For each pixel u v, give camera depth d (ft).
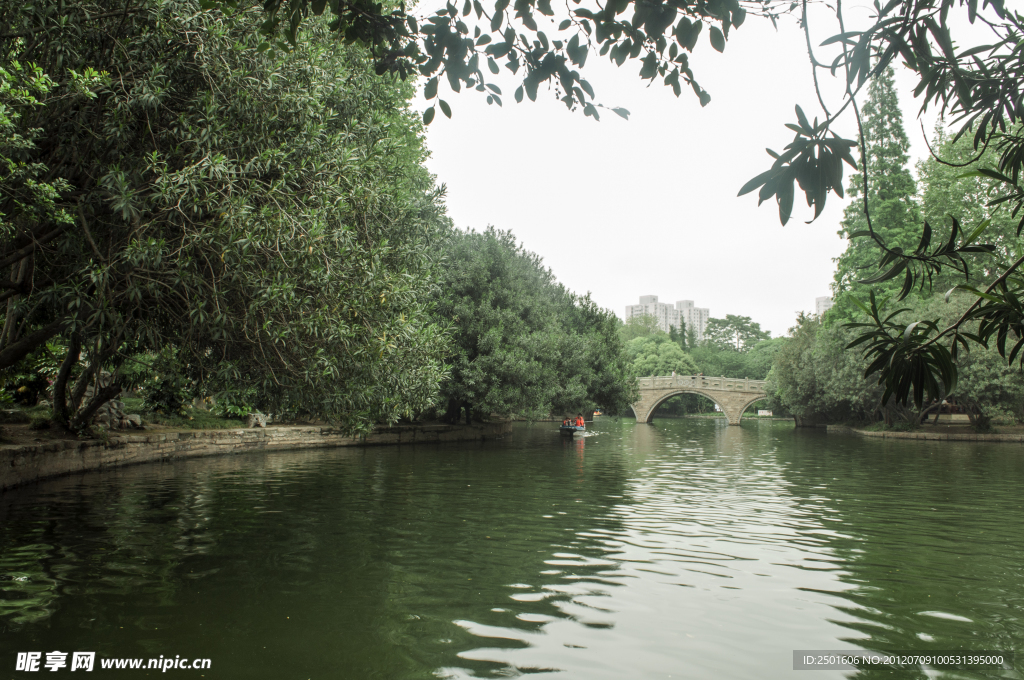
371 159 37.52
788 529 36.55
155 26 29.40
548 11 10.68
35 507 37.81
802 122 7.68
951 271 118.52
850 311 149.18
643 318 451.12
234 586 24.14
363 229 38.73
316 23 36.01
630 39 10.66
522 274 120.26
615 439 132.77
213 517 36.81
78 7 27.27
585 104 11.51
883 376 8.63
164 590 23.44
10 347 36.83
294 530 34.01
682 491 52.03
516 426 197.57
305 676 16.84
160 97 29.45
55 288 29.35
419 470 64.13
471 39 11.43
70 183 31.73
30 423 56.85
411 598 23.25
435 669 17.42
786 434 158.40
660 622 21.22
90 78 26.89
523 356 98.63
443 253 87.76
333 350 32.96
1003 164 9.24
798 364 180.34
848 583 25.95
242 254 28.14
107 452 55.88
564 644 19.30
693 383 234.58
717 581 26.03
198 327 31.53
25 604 21.52
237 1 13.39
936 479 61.46
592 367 140.87
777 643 19.61
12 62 25.26
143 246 26.96
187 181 27.43
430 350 47.55
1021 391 120.78
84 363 57.11
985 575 27.22
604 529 35.94
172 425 77.10
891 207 148.36
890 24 8.02
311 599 22.91
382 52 12.32
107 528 32.91
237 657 17.95
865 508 44.06
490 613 21.88
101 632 19.44
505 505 43.37
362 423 39.81
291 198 32.04
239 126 31.94
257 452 81.20
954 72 8.36
